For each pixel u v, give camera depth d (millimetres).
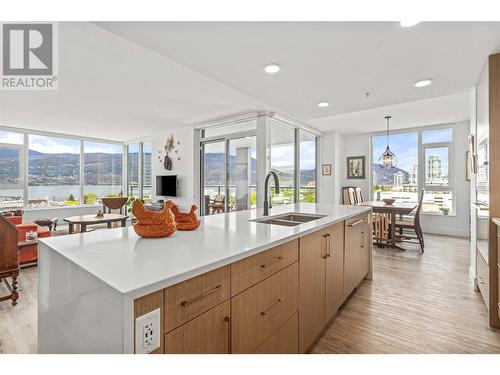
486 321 2180
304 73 2496
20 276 3219
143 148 7805
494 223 2176
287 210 2768
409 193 6410
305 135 6551
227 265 1057
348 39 1911
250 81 2686
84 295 889
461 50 2076
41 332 1182
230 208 5586
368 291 2793
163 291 818
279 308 1390
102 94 3820
